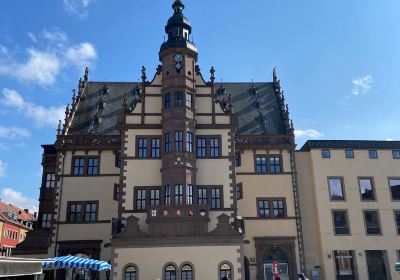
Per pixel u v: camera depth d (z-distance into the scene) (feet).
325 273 146.82
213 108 146.41
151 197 135.23
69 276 139.54
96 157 154.10
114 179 151.74
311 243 152.25
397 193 158.81
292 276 144.77
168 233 124.26
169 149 137.18
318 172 157.79
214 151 141.69
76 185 150.61
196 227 125.18
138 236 123.24
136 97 175.22
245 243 146.41
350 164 159.84
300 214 152.56
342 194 156.46
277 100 181.16
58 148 153.17
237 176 154.92
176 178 132.98
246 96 182.19
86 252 143.84
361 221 153.69
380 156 161.89
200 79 149.69
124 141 140.36
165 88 143.84
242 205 151.53
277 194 153.69
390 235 152.97
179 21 151.53
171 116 139.33
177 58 146.00
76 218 147.54
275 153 158.51
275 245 147.64
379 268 149.79
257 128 165.58
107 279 139.74
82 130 159.94
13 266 57.16
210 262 121.49
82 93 175.52
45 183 161.17
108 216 147.64
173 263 120.88
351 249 150.20
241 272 121.08
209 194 137.08
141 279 119.34
